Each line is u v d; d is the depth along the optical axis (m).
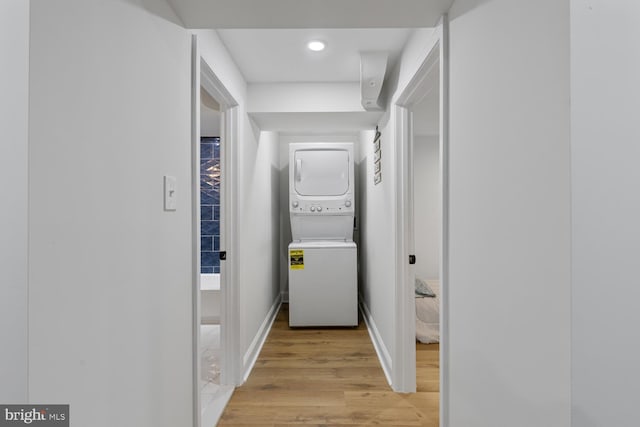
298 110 2.51
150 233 1.04
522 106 0.75
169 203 1.16
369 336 3.17
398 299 2.17
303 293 3.39
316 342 3.02
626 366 0.60
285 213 4.45
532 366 0.72
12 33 0.59
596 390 0.60
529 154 0.72
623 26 0.60
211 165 4.35
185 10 1.21
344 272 3.40
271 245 3.69
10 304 0.60
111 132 0.83
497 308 0.87
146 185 1.01
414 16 1.26
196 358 1.39
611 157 0.60
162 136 1.12
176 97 1.24
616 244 0.60
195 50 1.41
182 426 1.28
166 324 1.15
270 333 3.26
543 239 0.68
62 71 0.67
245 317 2.40
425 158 4.19
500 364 0.86
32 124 0.60
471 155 1.03
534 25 0.70
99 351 0.79
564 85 0.61
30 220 0.60
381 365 2.55
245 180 2.44
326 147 3.66
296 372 2.44
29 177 0.59
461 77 1.11
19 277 0.59
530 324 0.72
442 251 1.24
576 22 0.59
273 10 1.21
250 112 2.51
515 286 0.78
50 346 0.64
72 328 0.70
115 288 0.85
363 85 2.16
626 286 0.60
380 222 2.73
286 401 2.06
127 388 0.91
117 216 0.86
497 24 0.86
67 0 0.68
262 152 3.13
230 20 1.28
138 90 0.97
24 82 0.59
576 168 0.59
